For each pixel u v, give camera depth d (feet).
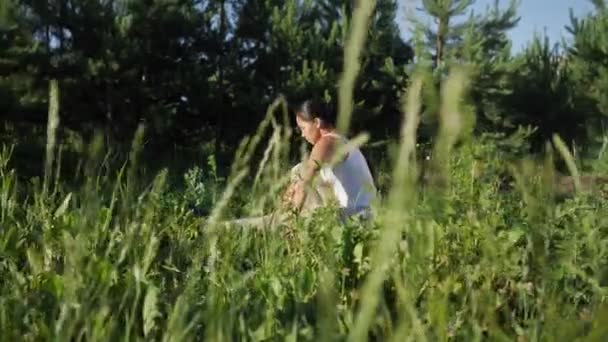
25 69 58.39
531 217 2.86
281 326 4.52
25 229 6.34
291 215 7.21
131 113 62.34
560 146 2.80
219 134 67.87
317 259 6.27
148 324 3.79
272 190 4.56
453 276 4.40
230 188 3.31
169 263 5.34
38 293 4.47
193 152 62.85
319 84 66.64
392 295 3.80
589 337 1.54
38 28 61.00
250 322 4.33
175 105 66.08
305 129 12.83
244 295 4.63
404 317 2.15
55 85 4.69
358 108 64.75
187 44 66.33
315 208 7.63
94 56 61.21
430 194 1.84
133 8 62.13
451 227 5.51
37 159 36.35
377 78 68.39
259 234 7.13
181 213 7.68
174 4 63.10
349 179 11.74
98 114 61.52
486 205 6.05
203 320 3.67
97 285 3.99
